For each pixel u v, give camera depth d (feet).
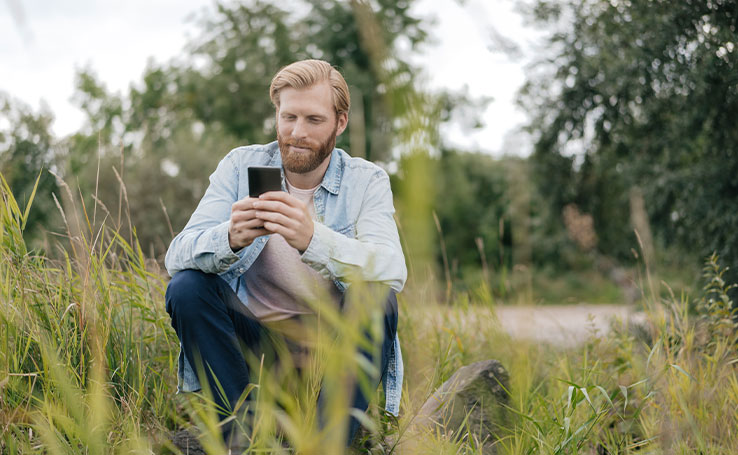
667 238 23.32
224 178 7.43
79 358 6.30
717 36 18.94
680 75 20.56
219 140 69.87
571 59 24.29
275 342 6.25
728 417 7.14
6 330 5.68
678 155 22.99
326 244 6.04
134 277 7.84
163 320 7.59
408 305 9.34
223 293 6.40
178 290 6.16
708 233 22.21
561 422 6.32
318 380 5.00
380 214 7.18
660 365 7.88
